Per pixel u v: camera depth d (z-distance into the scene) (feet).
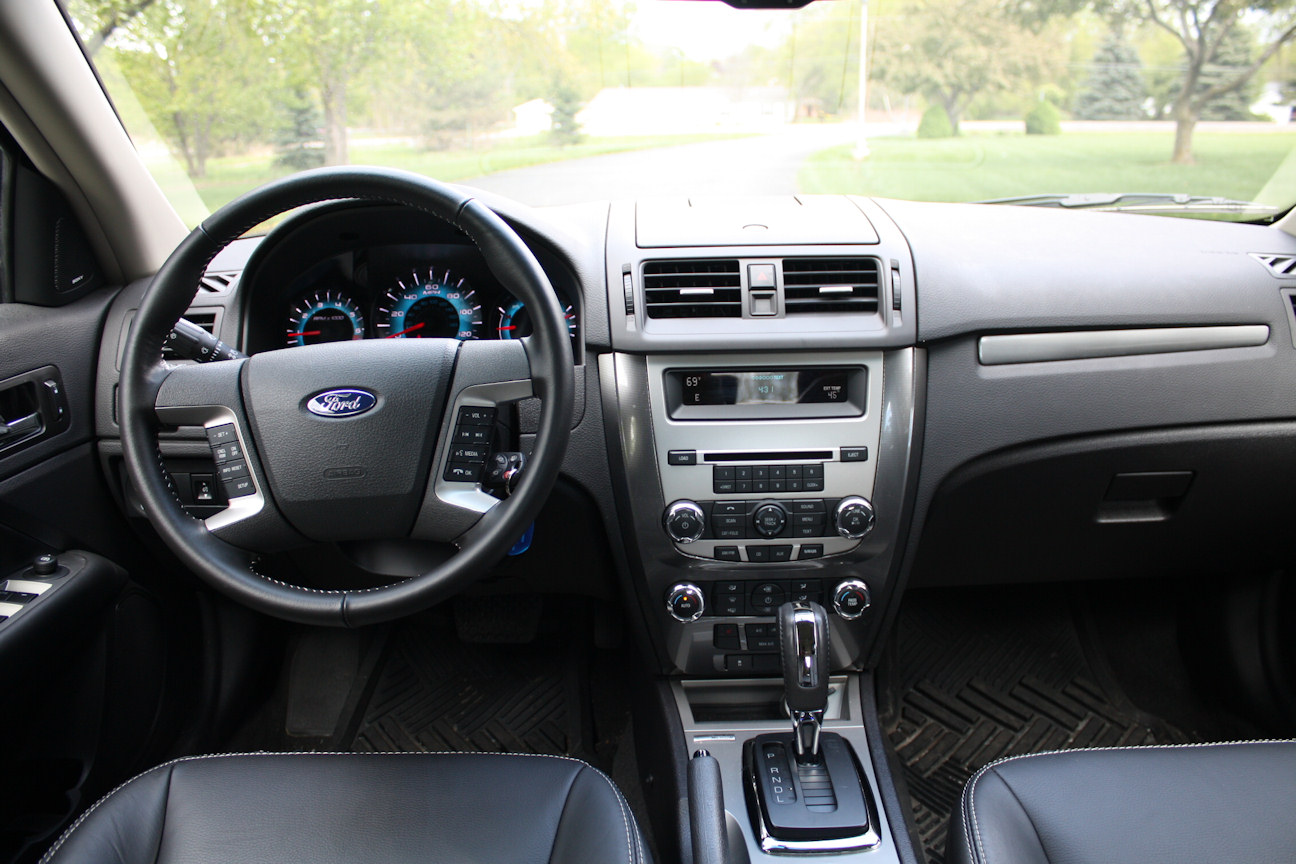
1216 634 6.34
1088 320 4.70
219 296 4.78
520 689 6.57
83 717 4.82
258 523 3.55
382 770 3.61
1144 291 4.77
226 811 3.41
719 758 5.07
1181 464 5.01
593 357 4.67
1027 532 5.37
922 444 4.80
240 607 6.19
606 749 6.10
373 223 4.68
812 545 4.85
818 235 4.79
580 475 4.77
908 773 5.85
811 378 4.71
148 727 5.30
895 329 4.60
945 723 6.23
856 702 5.36
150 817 3.42
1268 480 5.09
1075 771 3.67
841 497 4.75
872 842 4.58
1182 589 6.71
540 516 5.00
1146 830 3.38
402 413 3.54
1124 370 4.79
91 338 4.83
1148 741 6.08
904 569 5.02
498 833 3.35
